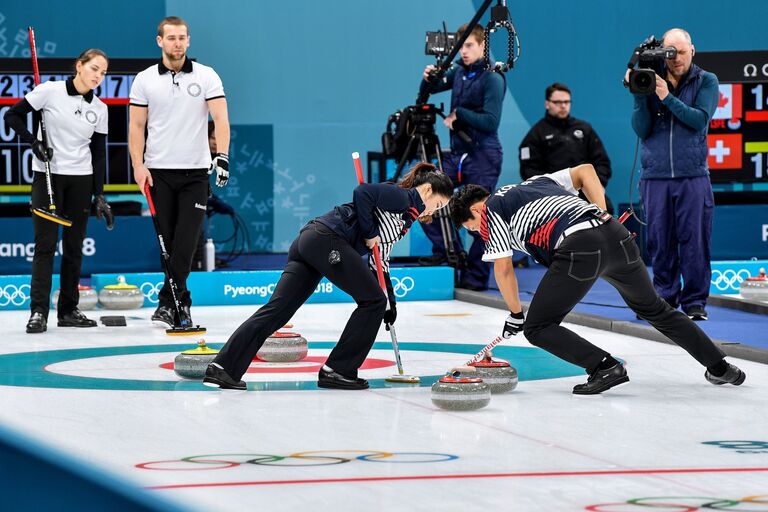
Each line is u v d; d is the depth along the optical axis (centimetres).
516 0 2897
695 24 2941
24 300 2180
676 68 1791
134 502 760
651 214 1836
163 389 1244
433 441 964
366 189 1226
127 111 2464
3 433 995
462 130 2259
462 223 1251
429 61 2906
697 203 1805
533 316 1207
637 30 2936
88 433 996
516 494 777
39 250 1788
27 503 794
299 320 1969
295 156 2877
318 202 2892
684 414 1095
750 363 1444
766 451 923
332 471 845
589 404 1152
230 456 900
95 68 1755
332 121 2886
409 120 2286
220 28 2828
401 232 1270
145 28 2781
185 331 1753
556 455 906
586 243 1174
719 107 2625
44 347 1606
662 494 777
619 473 841
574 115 2944
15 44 2723
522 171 2588
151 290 2259
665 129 1803
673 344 1617
